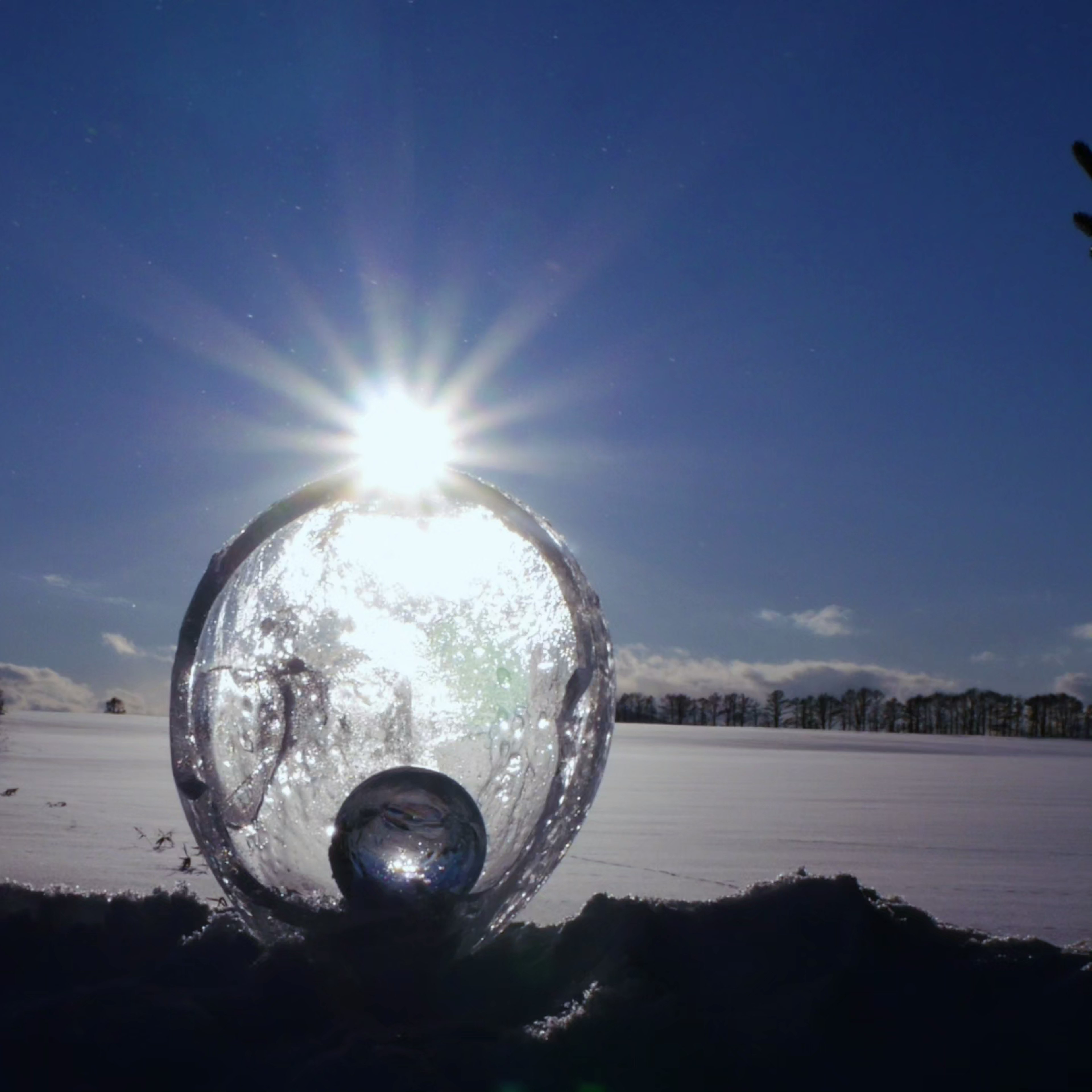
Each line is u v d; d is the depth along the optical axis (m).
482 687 0.70
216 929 0.69
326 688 0.70
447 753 0.70
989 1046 0.55
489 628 0.71
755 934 0.65
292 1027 0.58
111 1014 0.57
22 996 0.62
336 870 0.65
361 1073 0.52
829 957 0.63
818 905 0.66
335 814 0.68
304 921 0.66
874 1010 0.58
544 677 0.71
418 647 0.70
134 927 0.71
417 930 0.63
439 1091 0.51
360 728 0.70
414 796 0.65
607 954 0.65
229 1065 0.54
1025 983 0.60
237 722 0.70
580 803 0.71
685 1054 0.54
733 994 0.61
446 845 0.64
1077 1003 0.56
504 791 0.70
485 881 0.68
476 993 0.64
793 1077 0.53
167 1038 0.55
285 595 0.71
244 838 0.69
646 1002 0.58
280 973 0.61
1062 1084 0.52
